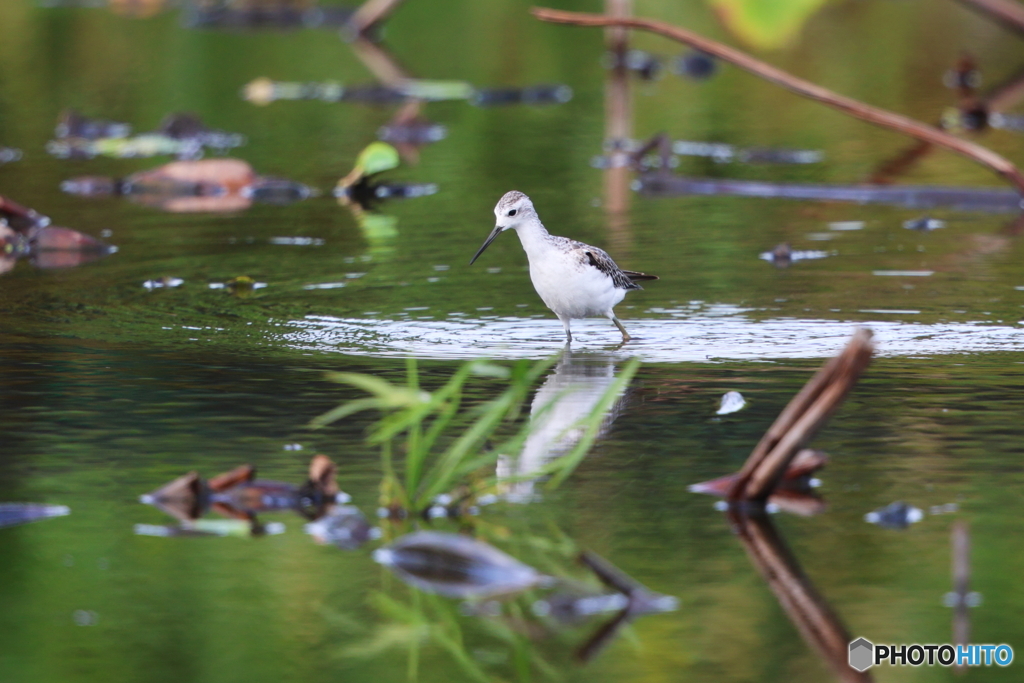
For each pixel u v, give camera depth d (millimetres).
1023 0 34531
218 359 12273
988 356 12273
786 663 6887
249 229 18172
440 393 8633
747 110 27844
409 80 31234
